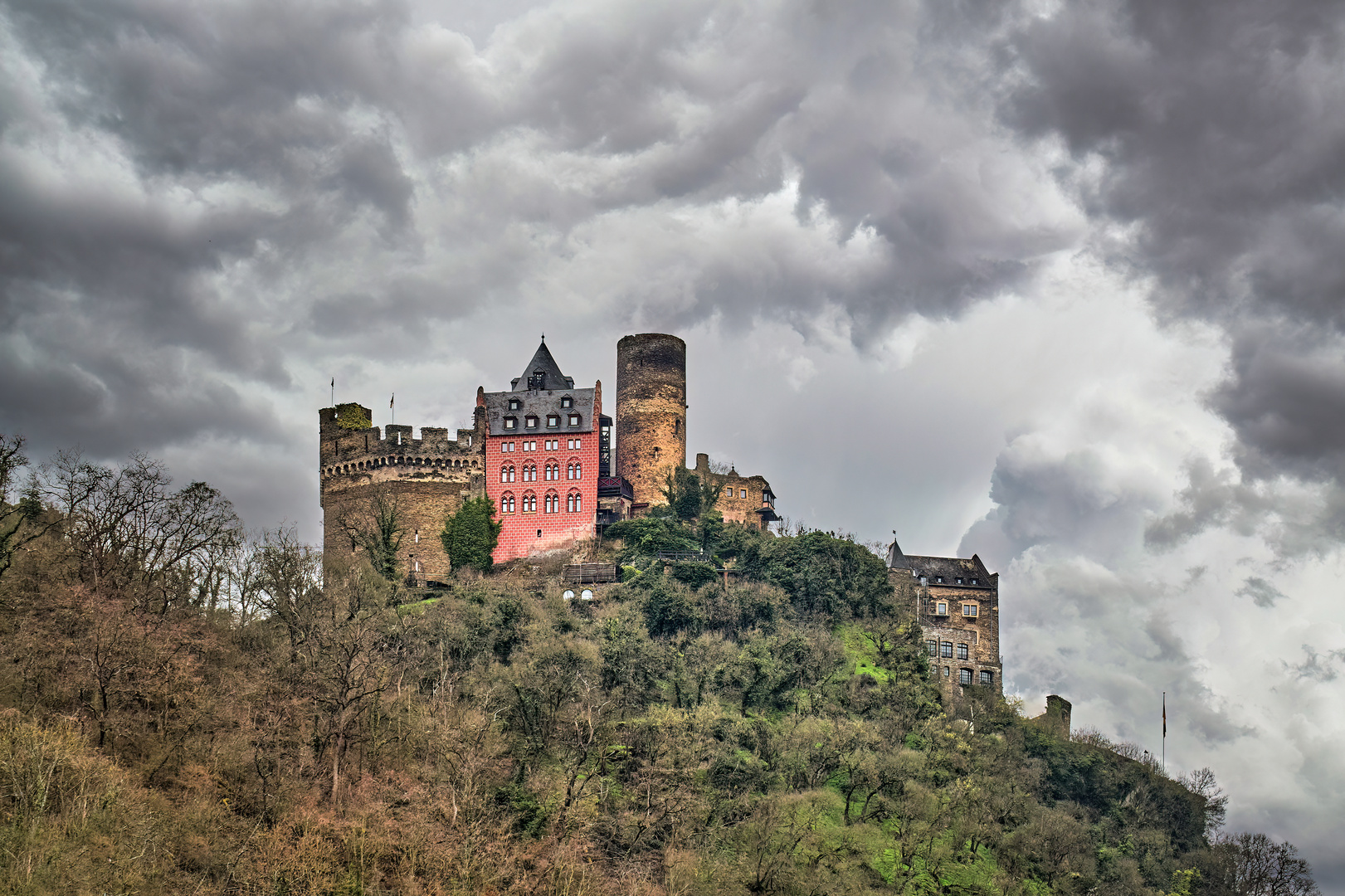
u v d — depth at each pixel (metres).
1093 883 120.69
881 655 152.12
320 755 99.12
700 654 135.12
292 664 105.75
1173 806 149.88
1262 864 140.38
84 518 111.00
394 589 142.12
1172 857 140.25
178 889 84.38
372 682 105.94
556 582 153.12
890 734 129.75
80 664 97.69
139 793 89.88
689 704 126.81
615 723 115.50
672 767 106.94
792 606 156.88
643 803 104.75
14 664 97.38
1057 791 146.62
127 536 112.94
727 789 111.88
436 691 113.44
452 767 98.62
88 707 96.50
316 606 118.19
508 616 132.38
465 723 104.44
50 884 79.25
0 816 83.81
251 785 95.12
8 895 77.31
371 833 91.56
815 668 139.88
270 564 125.50
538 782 103.56
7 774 86.69
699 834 104.31
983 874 112.75
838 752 117.75
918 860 110.31
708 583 152.88
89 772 88.44
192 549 116.38
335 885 86.94
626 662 125.31
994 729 151.38
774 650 139.00
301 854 87.81
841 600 159.50
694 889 96.56
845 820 111.38
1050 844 120.00
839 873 102.69
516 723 112.75
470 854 90.19
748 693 130.25
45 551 110.12
